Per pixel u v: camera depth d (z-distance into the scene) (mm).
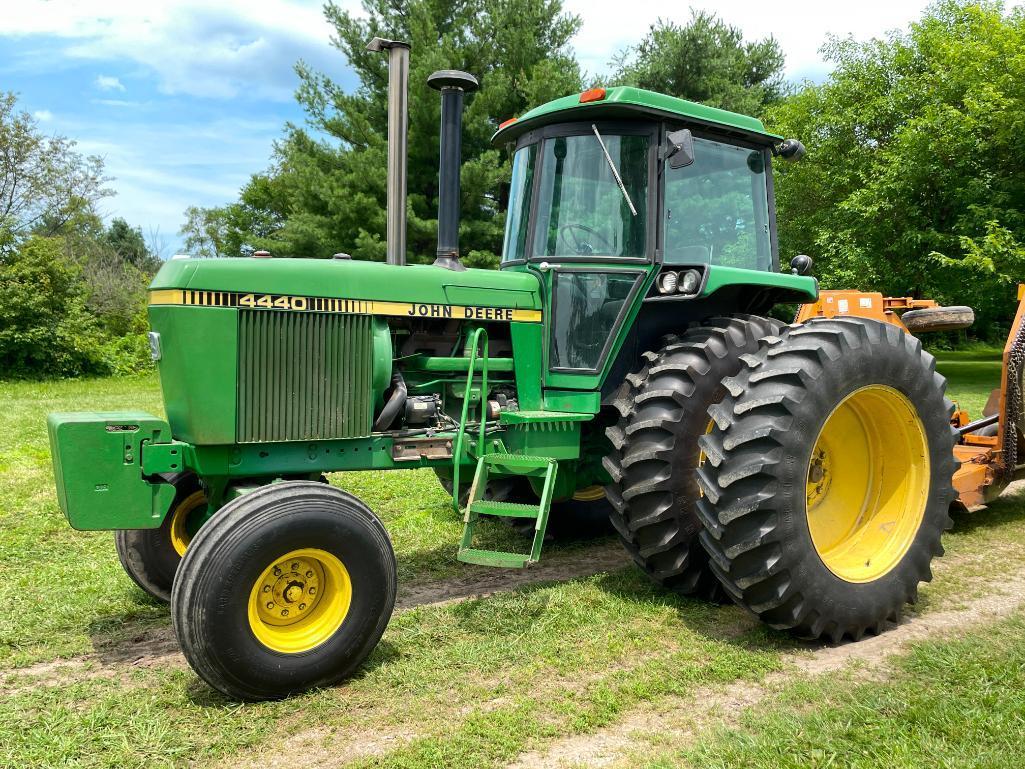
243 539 2990
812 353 3631
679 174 4305
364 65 19641
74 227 30609
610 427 4145
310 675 3127
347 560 3211
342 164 19953
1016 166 16047
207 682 3018
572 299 4250
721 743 2695
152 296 3484
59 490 3414
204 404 3355
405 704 3055
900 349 3926
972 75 15891
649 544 3988
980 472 5363
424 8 18781
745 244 4652
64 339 22125
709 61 22344
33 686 3254
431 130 18500
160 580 4109
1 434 10305
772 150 4863
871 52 18234
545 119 4312
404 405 3920
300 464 3652
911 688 3074
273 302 3492
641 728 2869
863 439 4188
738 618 3936
